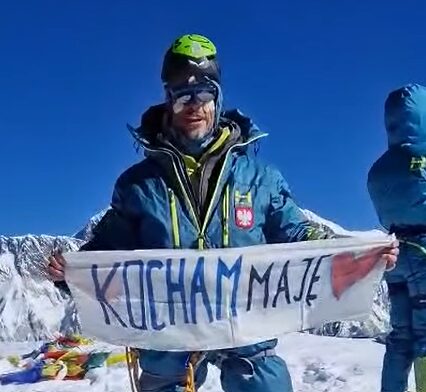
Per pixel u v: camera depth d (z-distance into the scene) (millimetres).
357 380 8328
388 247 4020
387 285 5590
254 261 3936
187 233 3910
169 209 3908
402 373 5543
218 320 3941
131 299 3949
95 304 3967
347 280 4016
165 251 3895
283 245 3947
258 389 3955
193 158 3939
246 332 3947
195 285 3926
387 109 5559
